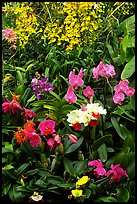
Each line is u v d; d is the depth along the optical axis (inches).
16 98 102.0
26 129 92.4
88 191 88.4
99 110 91.7
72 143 96.7
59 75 121.3
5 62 138.3
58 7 141.8
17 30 139.6
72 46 131.3
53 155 96.7
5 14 156.4
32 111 104.9
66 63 128.7
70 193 91.3
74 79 100.0
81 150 99.9
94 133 97.3
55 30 136.6
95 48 138.1
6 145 98.2
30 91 115.8
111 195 88.7
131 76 105.6
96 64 130.9
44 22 148.3
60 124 103.3
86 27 131.5
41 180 90.4
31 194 89.7
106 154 94.7
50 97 111.5
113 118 99.8
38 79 122.2
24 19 137.8
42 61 142.5
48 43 136.0
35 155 98.4
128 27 116.3
